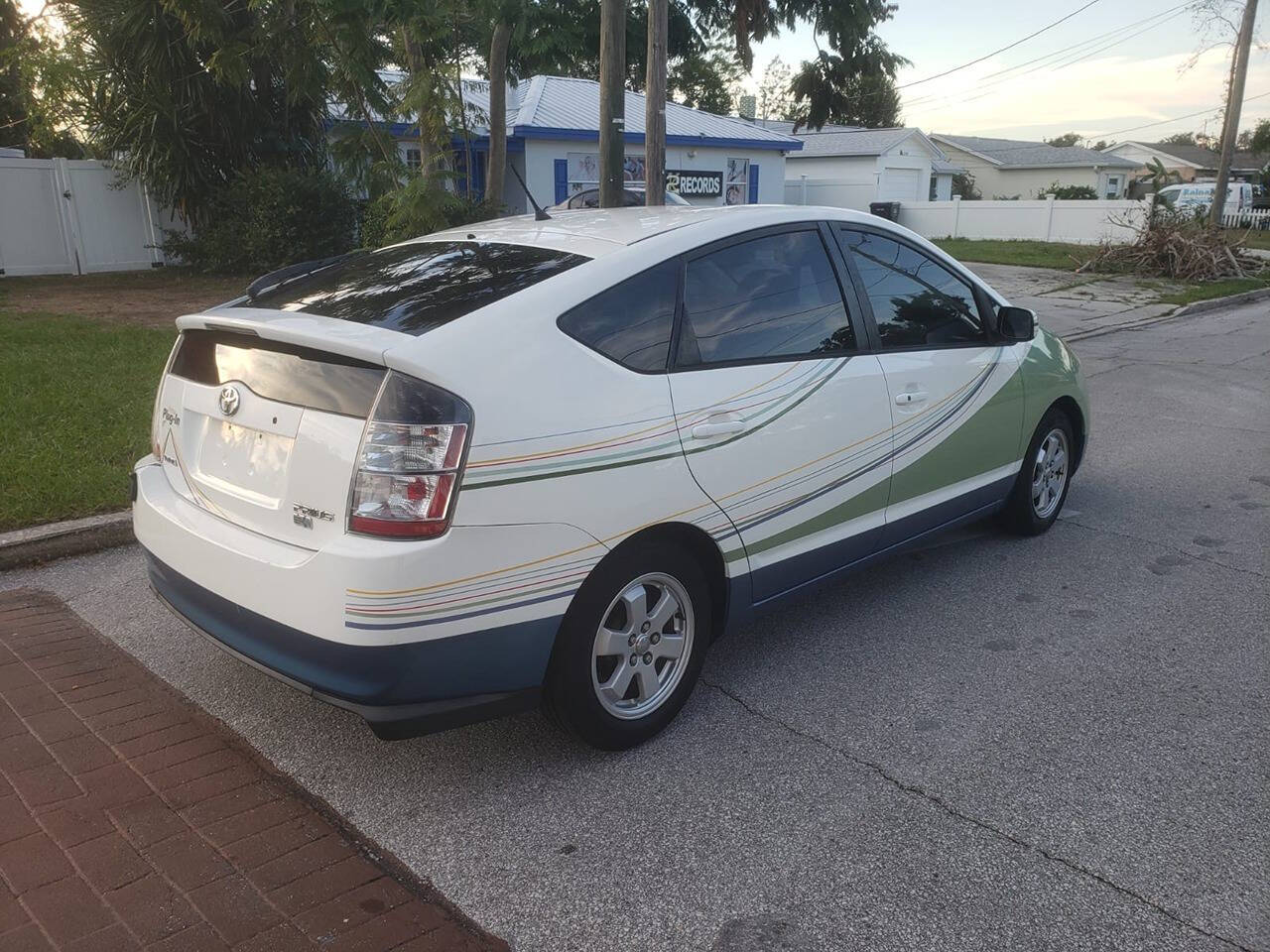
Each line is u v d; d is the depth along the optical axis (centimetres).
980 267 2252
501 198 1594
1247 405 896
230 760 323
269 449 294
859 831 291
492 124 1569
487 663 284
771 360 356
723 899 262
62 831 280
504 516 278
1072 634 425
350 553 265
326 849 279
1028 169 4778
